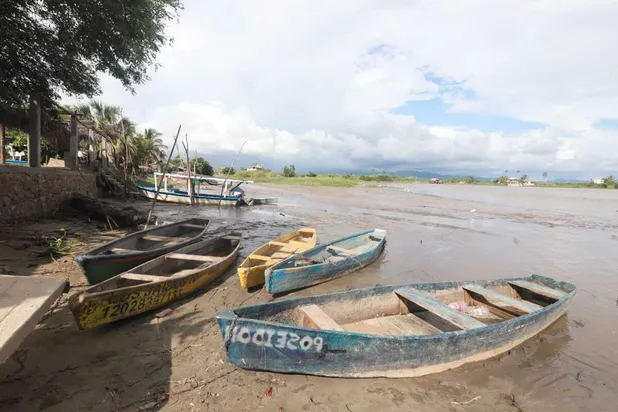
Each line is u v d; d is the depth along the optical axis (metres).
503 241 14.04
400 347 4.26
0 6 8.70
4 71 10.72
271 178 72.38
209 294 6.76
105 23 9.88
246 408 3.68
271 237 12.85
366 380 4.27
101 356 4.40
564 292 6.77
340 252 9.41
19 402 3.48
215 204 22.55
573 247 13.38
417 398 4.05
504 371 4.71
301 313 4.98
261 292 7.06
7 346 2.29
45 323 5.10
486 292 6.36
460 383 4.39
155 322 5.44
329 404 3.83
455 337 4.49
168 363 4.37
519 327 5.19
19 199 11.38
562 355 5.23
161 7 10.83
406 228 16.30
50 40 10.37
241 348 3.90
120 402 3.62
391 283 8.27
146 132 39.09
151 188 23.02
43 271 7.07
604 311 7.04
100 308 4.73
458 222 18.95
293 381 4.15
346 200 30.92
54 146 21.70
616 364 5.06
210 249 9.20
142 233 9.33
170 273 7.52
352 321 5.61
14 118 14.75
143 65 11.89
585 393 4.37
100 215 13.38
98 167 21.59
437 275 9.05
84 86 12.62
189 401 3.71
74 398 3.62
